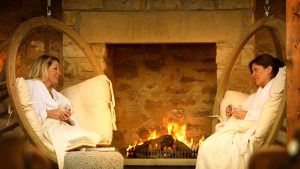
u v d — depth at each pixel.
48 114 5.20
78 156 4.87
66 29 5.79
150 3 6.47
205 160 4.96
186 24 6.43
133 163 6.38
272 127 4.77
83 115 5.66
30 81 5.31
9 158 1.94
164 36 6.45
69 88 5.82
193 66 7.21
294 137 1.84
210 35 6.41
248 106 5.46
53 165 5.00
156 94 7.24
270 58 5.38
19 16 7.05
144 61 7.26
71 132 5.05
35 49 6.87
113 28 6.47
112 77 7.09
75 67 6.42
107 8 6.49
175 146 6.52
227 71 5.88
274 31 5.59
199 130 7.16
